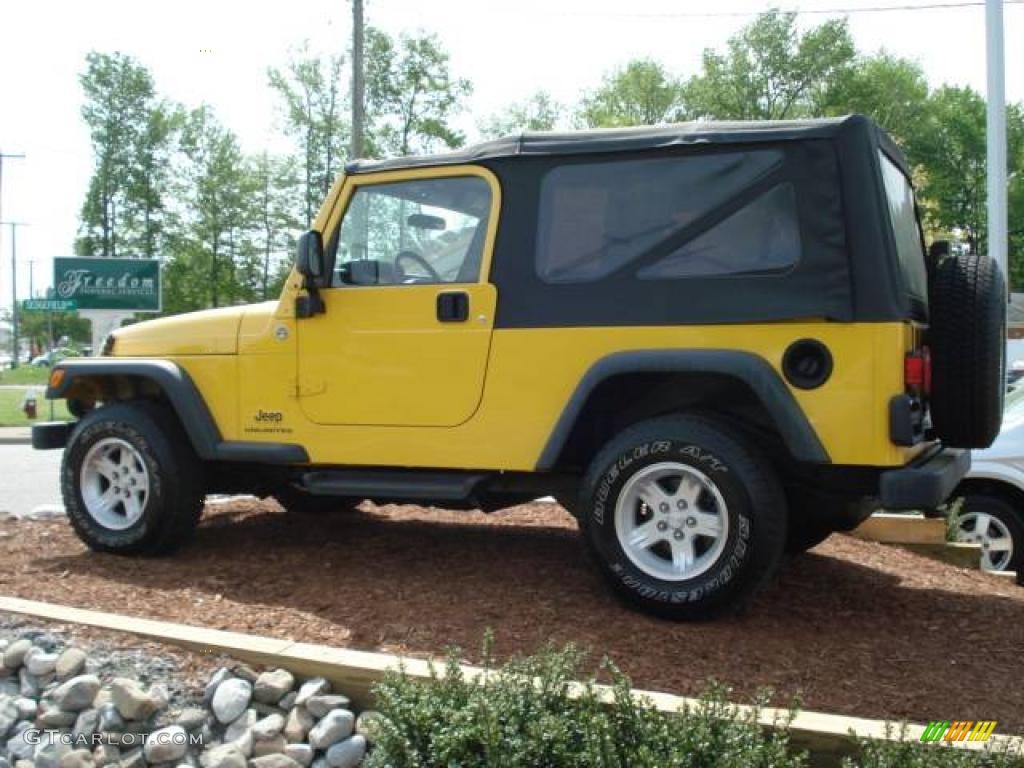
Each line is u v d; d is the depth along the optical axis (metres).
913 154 48.97
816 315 4.12
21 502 11.13
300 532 6.13
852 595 4.95
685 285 4.36
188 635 3.91
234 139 39.91
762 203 4.30
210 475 5.86
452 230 4.88
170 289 40.69
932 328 4.52
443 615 4.37
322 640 4.10
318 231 5.18
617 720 2.97
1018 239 50.62
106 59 42.25
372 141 36.53
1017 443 6.59
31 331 91.38
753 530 4.10
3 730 3.63
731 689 3.47
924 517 6.47
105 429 5.46
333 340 5.06
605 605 4.49
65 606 4.39
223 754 3.35
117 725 3.49
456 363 4.77
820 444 4.09
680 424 4.28
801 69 40.19
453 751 2.92
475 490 4.81
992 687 3.76
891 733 2.88
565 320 4.56
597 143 4.61
